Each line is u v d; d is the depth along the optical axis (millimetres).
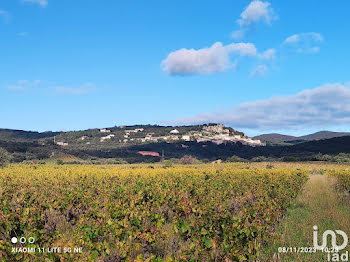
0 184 17641
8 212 9039
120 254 7086
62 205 12094
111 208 10500
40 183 18828
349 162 73438
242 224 8141
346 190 18906
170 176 22922
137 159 99938
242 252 7227
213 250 7203
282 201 12695
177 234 8312
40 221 9836
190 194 15141
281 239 8914
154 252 8383
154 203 12430
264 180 20766
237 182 19375
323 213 12594
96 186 17641
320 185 24250
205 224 8469
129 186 16578
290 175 23812
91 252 7188
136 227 8469
